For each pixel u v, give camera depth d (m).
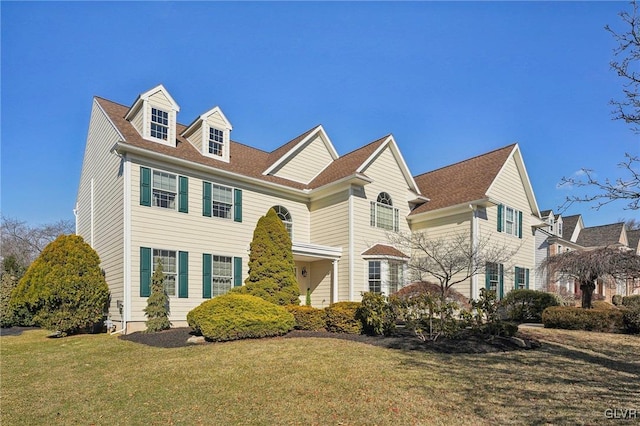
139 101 14.70
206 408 5.71
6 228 37.34
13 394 6.63
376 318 11.11
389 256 16.88
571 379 7.12
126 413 5.61
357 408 5.60
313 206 18.78
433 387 6.51
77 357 9.41
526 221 21.28
